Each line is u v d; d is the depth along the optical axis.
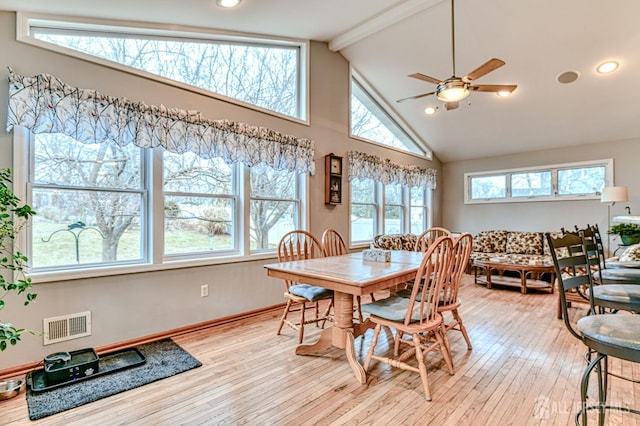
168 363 2.54
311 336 3.10
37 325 2.44
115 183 2.90
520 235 5.90
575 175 5.74
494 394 2.12
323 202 4.58
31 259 2.47
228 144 3.42
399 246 5.20
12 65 2.34
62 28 2.74
